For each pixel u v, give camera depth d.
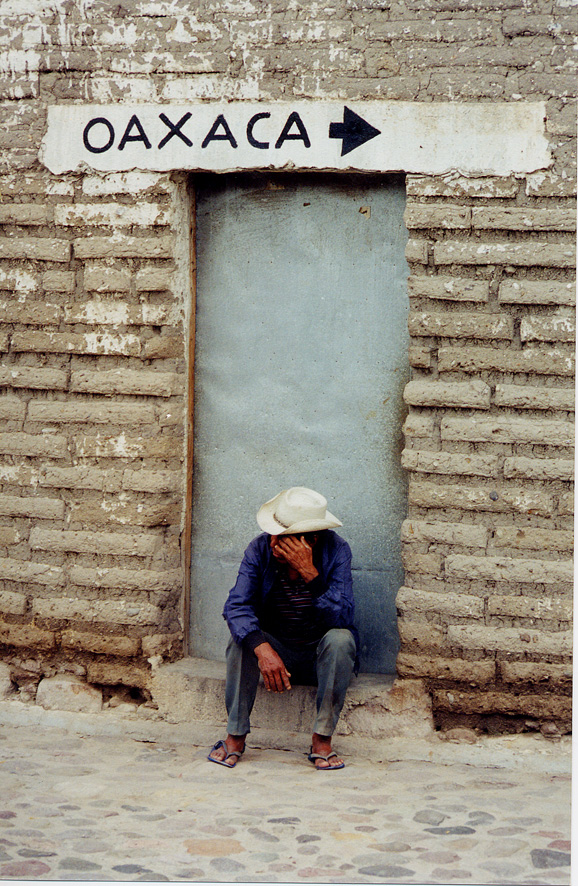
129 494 4.90
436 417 4.59
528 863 3.37
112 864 3.34
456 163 4.51
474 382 4.52
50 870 3.29
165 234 4.84
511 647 4.45
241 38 4.68
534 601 4.44
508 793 4.09
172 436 4.92
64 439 4.96
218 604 5.12
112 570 4.90
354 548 4.95
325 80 4.62
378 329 4.89
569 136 4.41
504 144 4.46
